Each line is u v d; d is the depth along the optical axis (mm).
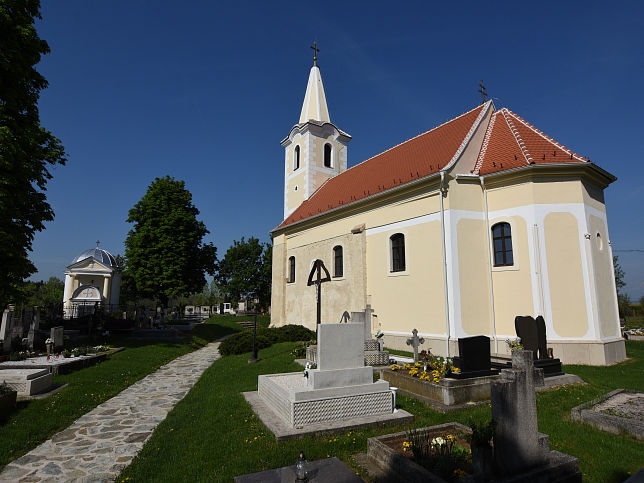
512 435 4676
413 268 17031
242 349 17906
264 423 7012
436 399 8469
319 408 6938
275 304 28156
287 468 4609
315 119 31469
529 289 14578
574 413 7301
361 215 20672
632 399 8289
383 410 7430
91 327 23031
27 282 34375
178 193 32938
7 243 13539
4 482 5402
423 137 22844
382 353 12469
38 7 14641
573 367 12984
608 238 15719
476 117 19266
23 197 14102
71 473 5684
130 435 7293
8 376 9719
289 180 32312
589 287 14016
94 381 11484
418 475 4617
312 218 24266
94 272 41031
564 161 14867
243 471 5289
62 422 7910
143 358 16188
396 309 17750
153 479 5254
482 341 8961
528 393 4906
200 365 15789
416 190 17188
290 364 13484
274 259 29078
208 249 34906
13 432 7105
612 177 15672
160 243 30812
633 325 32406
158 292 31031
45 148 15844
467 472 4816
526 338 9961
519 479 4520
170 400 9938
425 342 15938
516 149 16422
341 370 7461
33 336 15812
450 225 15516
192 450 6211
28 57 14203
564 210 14594
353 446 6145
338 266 22438
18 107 14469
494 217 15766
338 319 21547
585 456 5785
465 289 15195
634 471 5312
